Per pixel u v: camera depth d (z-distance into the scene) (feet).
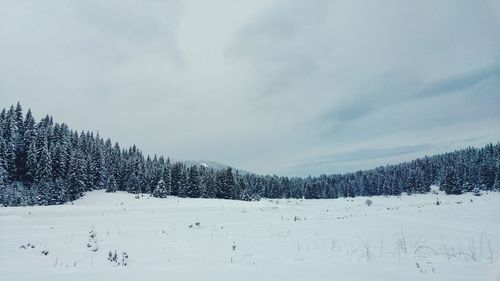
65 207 111.45
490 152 499.10
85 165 258.57
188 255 39.17
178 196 278.46
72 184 214.90
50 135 288.71
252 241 49.37
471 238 50.03
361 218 88.17
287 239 51.16
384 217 88.89
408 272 28.91
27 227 64.44
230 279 27.12
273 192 415.03
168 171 281.54
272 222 78.74
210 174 305.12
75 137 321.93
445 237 51.21
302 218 92.84
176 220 81.92
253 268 31.83
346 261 34.91
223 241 49.24
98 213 98.99
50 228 62.95
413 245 44.62
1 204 179.73
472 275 27.07
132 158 324.60
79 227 65.00
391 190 432.66
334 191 485.56
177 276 28.53
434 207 124.88
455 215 89.20
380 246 44.37
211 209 123.95
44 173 228.43
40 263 34.96
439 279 25.84
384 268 30.86
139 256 38.73
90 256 38.73
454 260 34.32
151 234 56.34
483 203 137.80
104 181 282.97
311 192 440.86
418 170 444.55
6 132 259.39
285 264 33.71
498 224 67.36
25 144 250.57
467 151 544.21
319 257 37.42
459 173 394.93
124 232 58.80
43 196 196.44
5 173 216.95
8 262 35.09
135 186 276.21
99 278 27.94
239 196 290.97
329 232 59.41
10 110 274.98
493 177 385.70
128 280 27.14
